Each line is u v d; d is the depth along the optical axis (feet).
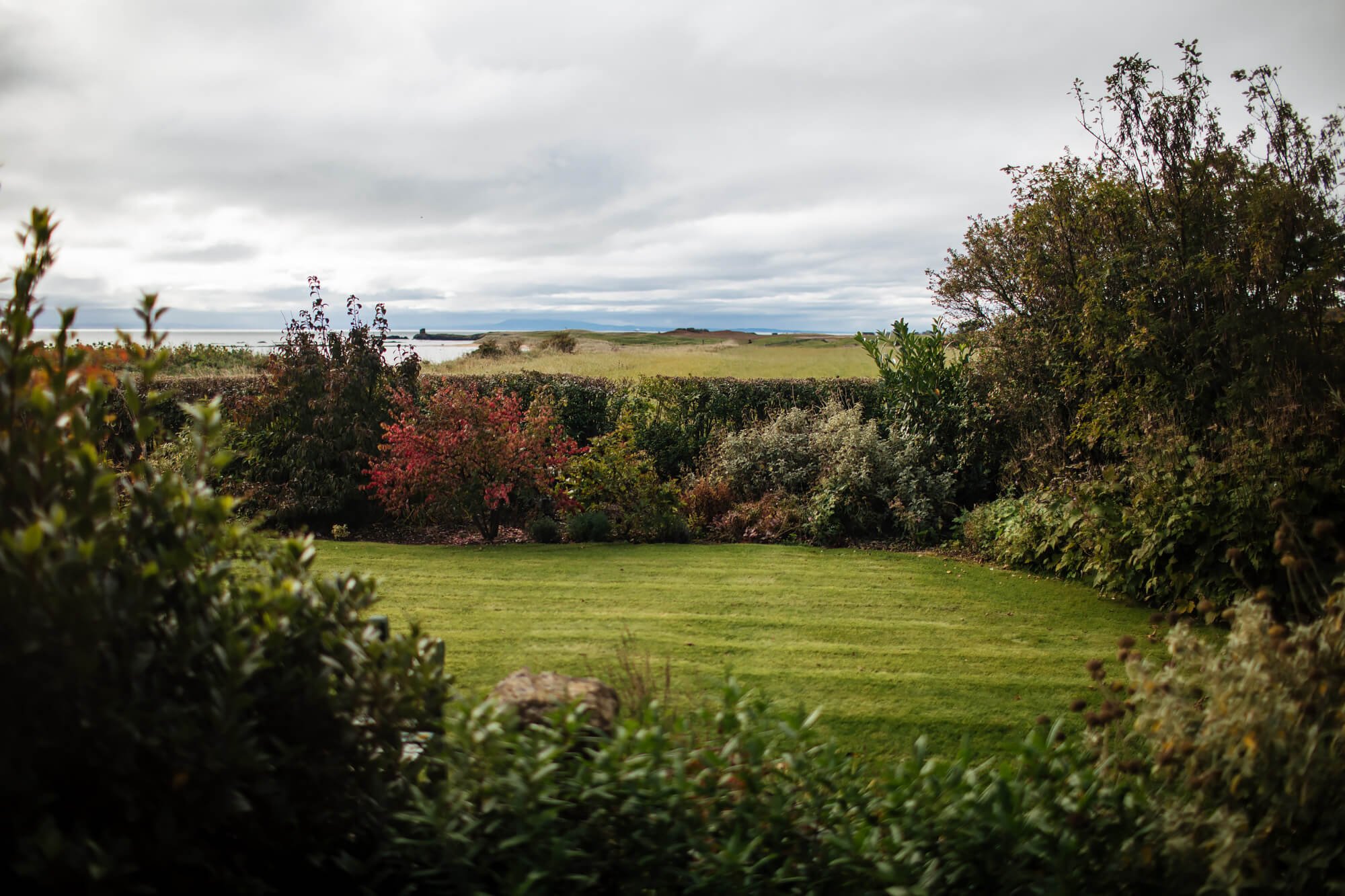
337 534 31.73
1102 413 26.04
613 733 9.13
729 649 17.85
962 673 16.65
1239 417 22.38
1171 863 7.08
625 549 28.96
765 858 7.42
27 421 6.63
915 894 6.69
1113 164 27.09
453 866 7.04
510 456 31.55
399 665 7.64
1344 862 7.42
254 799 6.70
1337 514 19.36
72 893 5.32
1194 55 24.71
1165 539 21.59
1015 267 32.68
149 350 7.18
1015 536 26.63
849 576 25.05
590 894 7.61
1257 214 22.08
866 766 9.31
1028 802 7.54
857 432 34.40
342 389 33.73
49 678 5.43
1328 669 7.81
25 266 6.45
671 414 41.42
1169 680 8.39
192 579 6.81
